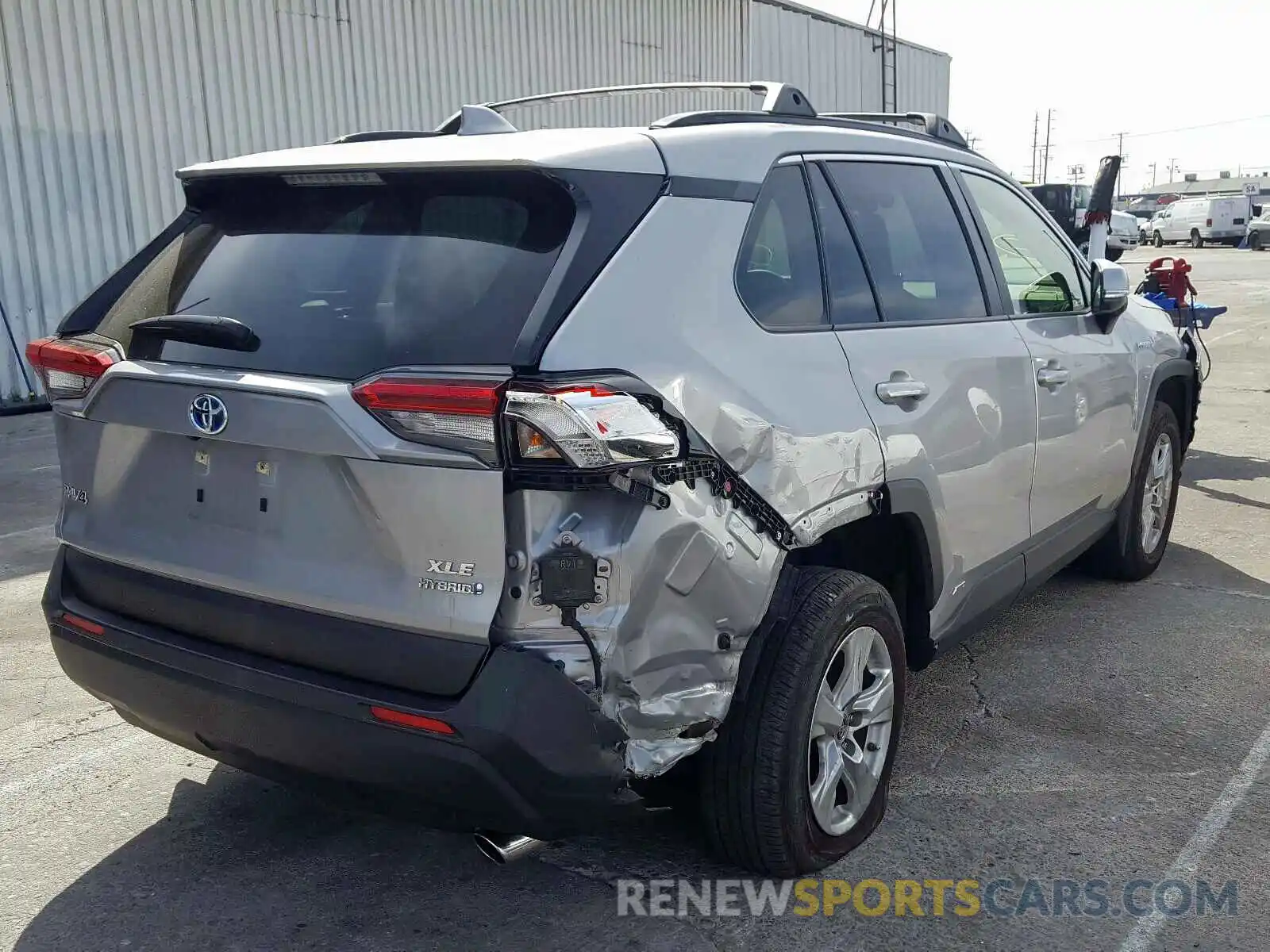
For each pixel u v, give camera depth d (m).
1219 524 6.52
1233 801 3.36
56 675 4.43
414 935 2.76
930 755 3.68
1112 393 4.60
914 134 3.81
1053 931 2.75
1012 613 5.01
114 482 2.83
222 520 2.60
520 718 2.25
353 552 2.41
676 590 2.42
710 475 2.48
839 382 2.94
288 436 2.41
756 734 2.73
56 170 11.12
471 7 14.23
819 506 2.81
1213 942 2.70
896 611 3.23
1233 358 14.16
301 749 2.46
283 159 2.80
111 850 3.16
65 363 2.85
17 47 10.73
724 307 2.68
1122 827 3.22
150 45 11.55
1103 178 7.91
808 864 2.93
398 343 2.42
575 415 2.20
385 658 2.38
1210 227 49.16
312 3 12.73
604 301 2.39
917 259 3.52
